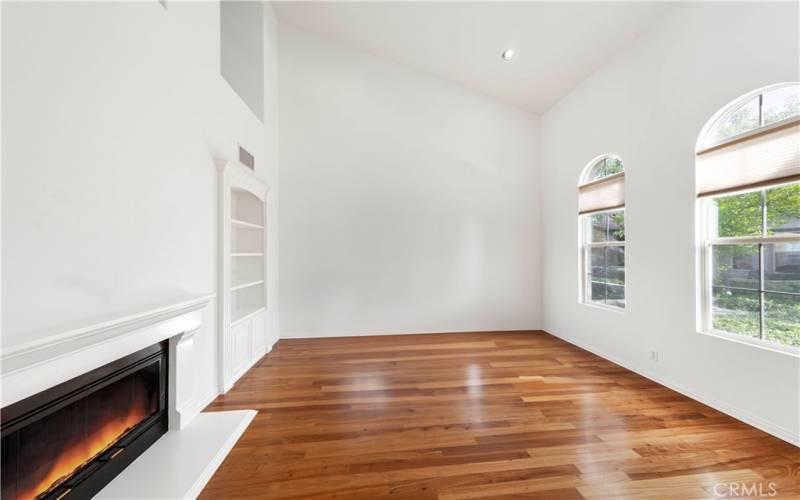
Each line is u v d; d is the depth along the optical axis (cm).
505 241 527
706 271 275
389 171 503
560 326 481
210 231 277
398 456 202
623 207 362
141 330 177
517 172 523
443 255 514
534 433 228
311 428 235
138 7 188
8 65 120
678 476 183
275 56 470
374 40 470
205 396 271
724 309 263
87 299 151
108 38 166
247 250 416
